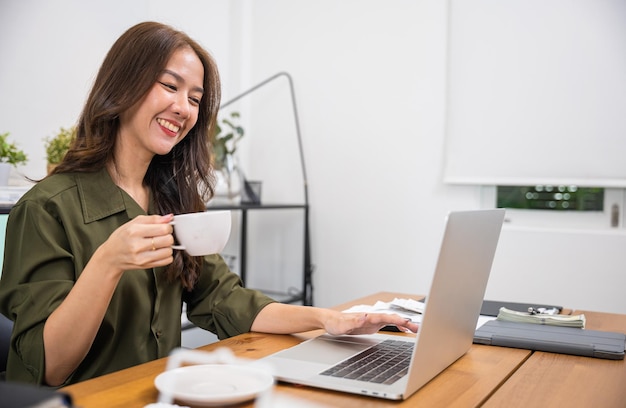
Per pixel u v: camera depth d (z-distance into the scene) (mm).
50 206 1165
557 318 1371
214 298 1374
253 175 3619
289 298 3262
